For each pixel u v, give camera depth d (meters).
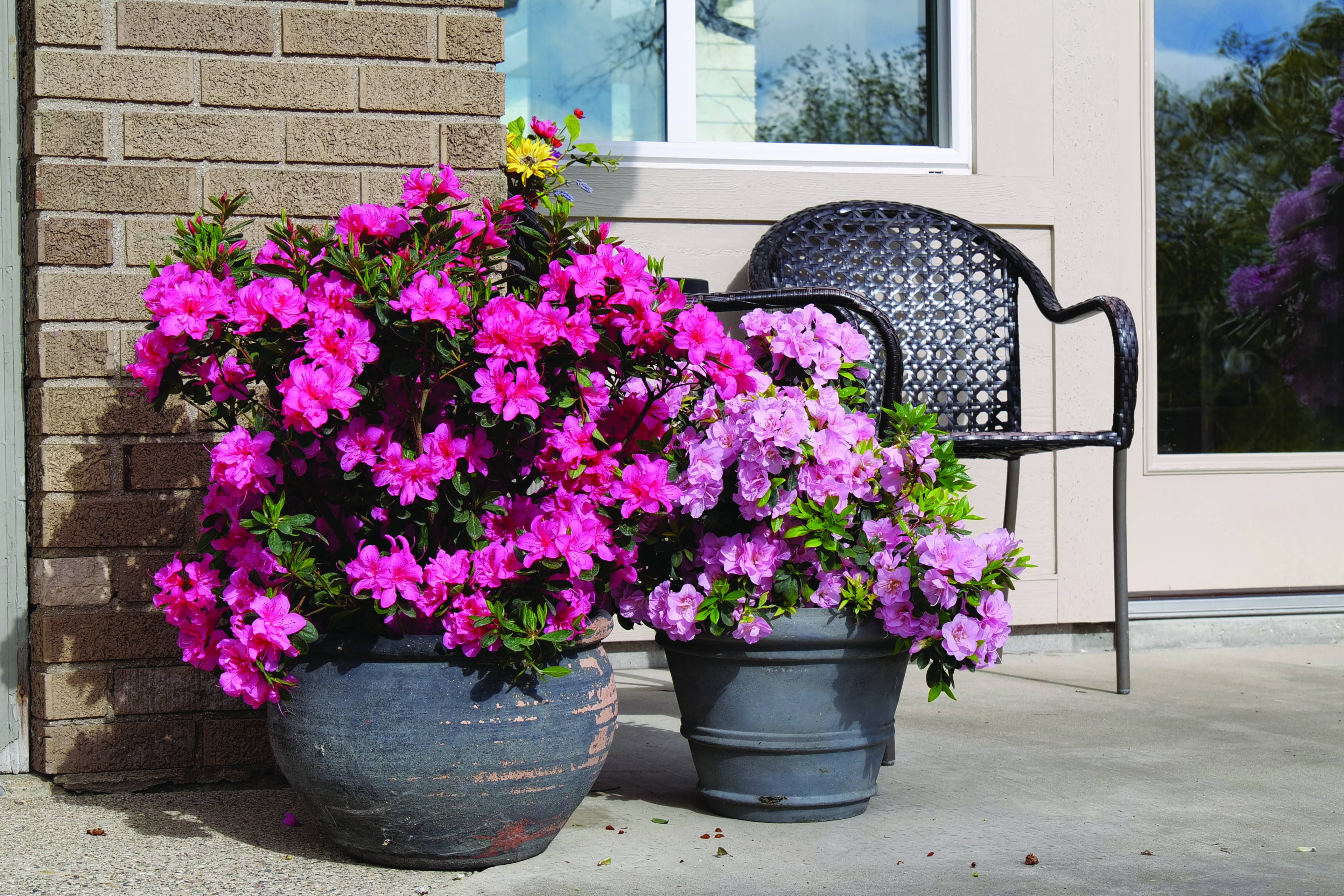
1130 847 1.77
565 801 1.68
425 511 1.64
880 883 1.61
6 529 2.10
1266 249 3.81
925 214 3.24
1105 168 3.54
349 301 1.58
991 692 2.94
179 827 1.87
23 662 2.10
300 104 2.13
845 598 1.83
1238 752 2.34
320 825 1.69
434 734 1.57
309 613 1.63
